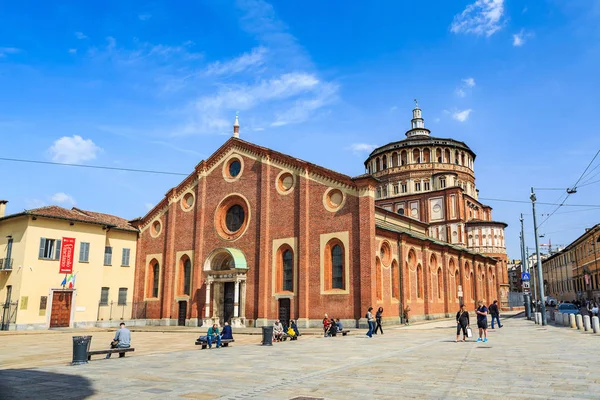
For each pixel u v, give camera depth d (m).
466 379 13.44
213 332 25.47
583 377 13.38
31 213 41.50
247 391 12.37
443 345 23.56
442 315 51.09
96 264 46.34
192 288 45.56
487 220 79.69
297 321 38.25
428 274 47.66
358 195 37.38
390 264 40.53
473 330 33.69
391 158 79.94
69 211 46.34
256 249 42.12
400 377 14.05
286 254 40.81
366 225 36.41
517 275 164.88
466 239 74.94
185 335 36.34
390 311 39.38
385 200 78.44
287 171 41.81
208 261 44.06
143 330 41.19
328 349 22.91
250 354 21.39
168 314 46.97
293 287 39.28
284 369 16.28
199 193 47.56
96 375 15.38
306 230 39.38
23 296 40.69
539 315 39.38
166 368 16.94
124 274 49.97
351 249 37.00
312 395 11.72
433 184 76.25
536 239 39.38
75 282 44.34
